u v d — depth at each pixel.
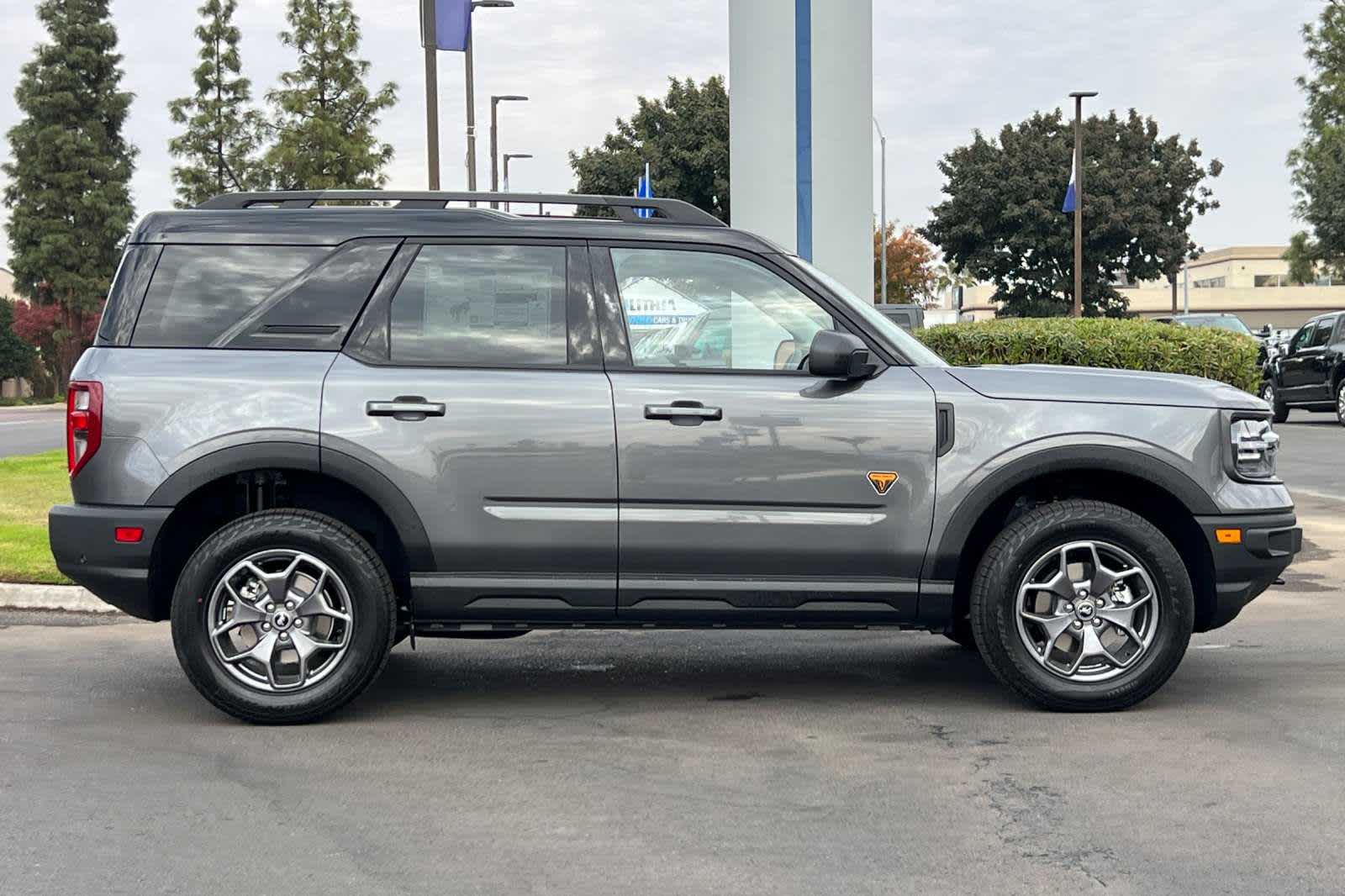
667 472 5.77
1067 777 4.98
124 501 5.73
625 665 7.07
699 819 4.54
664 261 5.98
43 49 63.25
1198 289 112.31
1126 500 6.28
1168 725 5.69
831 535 5.79
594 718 5.94
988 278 57.34
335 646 5.79
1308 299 111.31
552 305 5.93
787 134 12.97
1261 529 5.87
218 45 52.22
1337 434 22.34
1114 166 55.47
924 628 5.97
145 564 5.73
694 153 48.50
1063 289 54.97
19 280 64.19
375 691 6.48
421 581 5.81
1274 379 25.59
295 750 5.43
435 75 19.19
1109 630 5.98
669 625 5.91
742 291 5.98
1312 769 5.04
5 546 10.02
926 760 5.22
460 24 19.12
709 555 5.79
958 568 5.98
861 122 13.02
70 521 5.76
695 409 5.76
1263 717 5.79
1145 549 5.79
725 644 7.62
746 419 5.77
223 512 6.20
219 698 5.75
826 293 6.00
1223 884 3.91
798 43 12.88
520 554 5.79
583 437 5.77
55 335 64.06
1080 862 4.10
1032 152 55.16
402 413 5.77
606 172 49.34
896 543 5.80
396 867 4.12
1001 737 5.54
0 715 5.99
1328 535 11.21
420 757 5.32
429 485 5.77
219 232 5.98
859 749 5.39
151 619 6.00
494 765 5.21
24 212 62.94
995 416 5.83
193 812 4.65
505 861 4.16
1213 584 5.92
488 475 5.77
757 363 5.93
